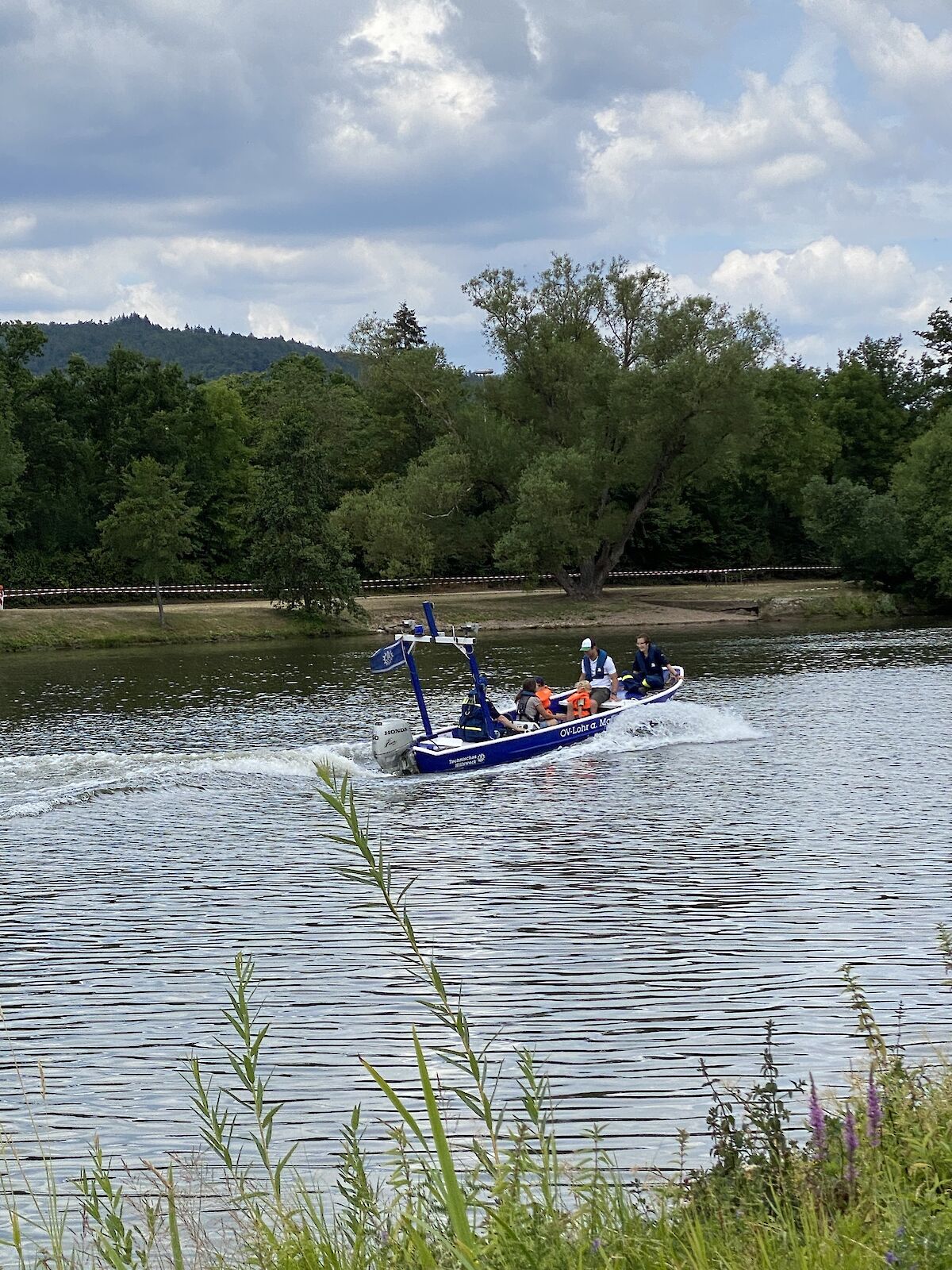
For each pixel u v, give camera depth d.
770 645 49.88
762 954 12.35
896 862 15.90
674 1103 9.02
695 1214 5.36
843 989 11.26
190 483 66.88
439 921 13.92
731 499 88.25
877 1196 5.09
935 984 11.30
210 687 38.22
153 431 74.00
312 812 20.52
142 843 18.39
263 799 21.62
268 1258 5.38
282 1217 5.46
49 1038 10.78
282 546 59.69
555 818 19.50
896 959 12.07
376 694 36.12
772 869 15.73
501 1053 10.11
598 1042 10.24
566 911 14.12
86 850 17.98
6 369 72.06
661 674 30.38
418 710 32.41
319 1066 10.04
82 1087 9.78
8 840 18.73
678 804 20.19
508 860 16.77
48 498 71.06
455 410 71.75
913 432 93.31
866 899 14.23
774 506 89.25
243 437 83.31
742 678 37.88
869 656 43.94
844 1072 9.30
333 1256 5.18
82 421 74.31
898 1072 6.70
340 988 11.83
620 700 28.92
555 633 58.91
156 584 58.75
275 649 51.94
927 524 66.81
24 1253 7.00
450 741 25.25
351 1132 6.18
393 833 18.69
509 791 21.86
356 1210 5.68
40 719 31.25
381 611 64.25
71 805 21.23
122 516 59.31
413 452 87.69
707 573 81.50
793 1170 5.67
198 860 17.27
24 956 13.08
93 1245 7.19
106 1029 10.95
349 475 86.56
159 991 11.90
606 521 69.19
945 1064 7.53
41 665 45.75
